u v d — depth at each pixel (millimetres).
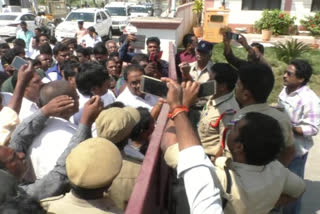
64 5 29531
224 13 13898
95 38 11688
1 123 2037
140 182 1408
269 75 2221
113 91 4496
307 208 3863
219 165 1590
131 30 7074
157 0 8812
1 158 1493
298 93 3137
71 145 1836
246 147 1546
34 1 29062
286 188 1671
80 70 3166
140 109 2273
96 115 1927
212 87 1711
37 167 2000
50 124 2084
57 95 2230
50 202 1429
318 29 14531
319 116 3082
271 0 15672
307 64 3105
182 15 13320
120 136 1827
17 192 1120
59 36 16719
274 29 14797
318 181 4480
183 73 3645
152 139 1833
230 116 2654
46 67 5250
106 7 21719
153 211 1779
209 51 4176
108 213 1392
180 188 1837
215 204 1236
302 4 15398
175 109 1388
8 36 17734
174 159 1541
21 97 2420
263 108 2260
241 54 10953
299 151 3191
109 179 1353
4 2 27016
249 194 1495
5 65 5273
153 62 4363
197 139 1340
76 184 1341
